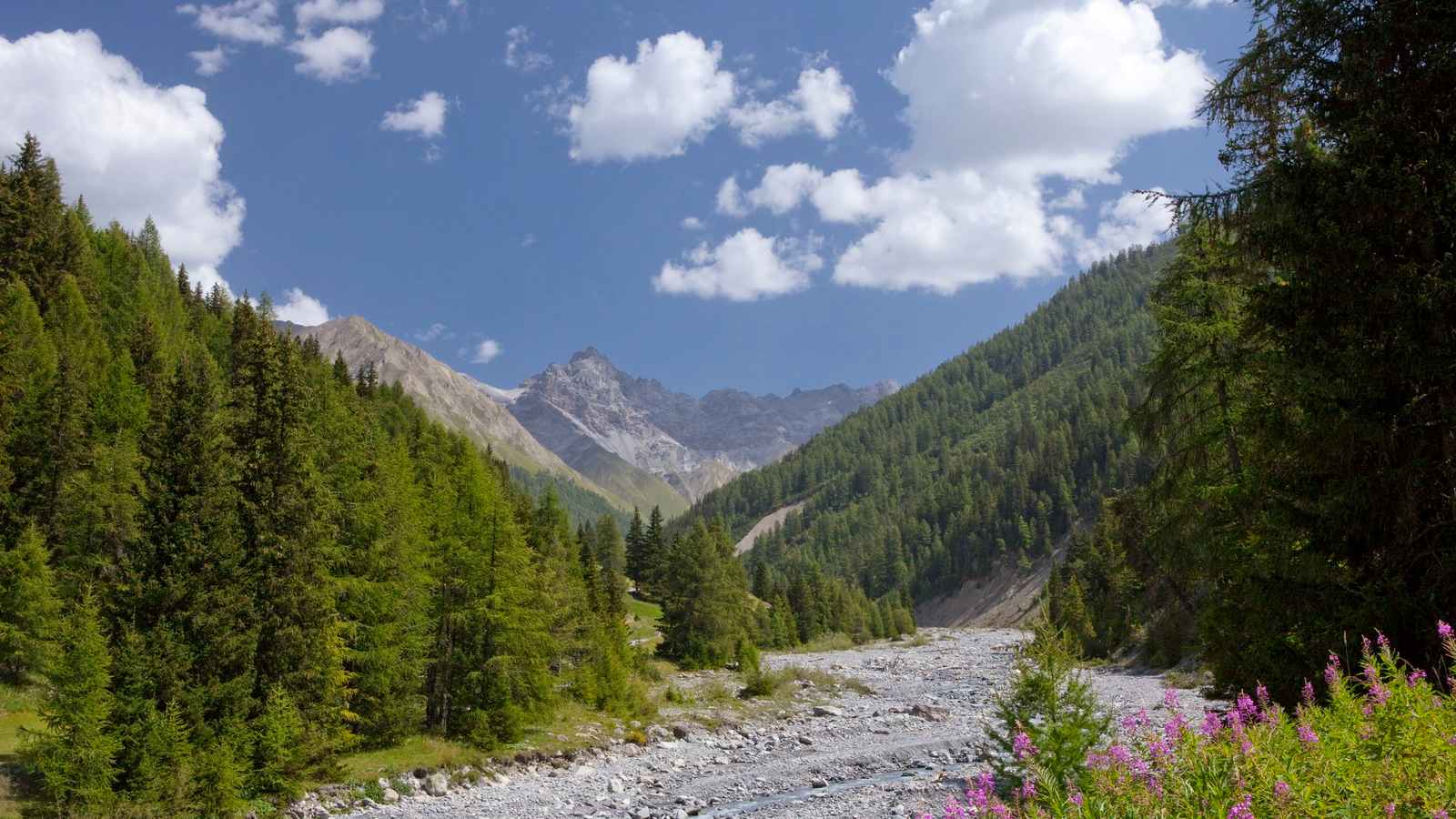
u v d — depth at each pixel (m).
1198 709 26.66
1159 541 23.22
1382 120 11.04
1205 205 13.01
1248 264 14.32
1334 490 11.41
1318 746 6.05
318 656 29.47
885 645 118.75
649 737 41.00
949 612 192.75
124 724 23.70
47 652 31.66
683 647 72.62
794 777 31.58
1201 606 20.30
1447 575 10.18
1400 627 10.56
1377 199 10.66
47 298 71.56
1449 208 10.48
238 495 28.38
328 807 27.48
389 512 37.38
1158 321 23.39
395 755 32.78
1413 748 5.62
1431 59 10.72
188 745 24.16
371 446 52.75
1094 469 196.38
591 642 49.12
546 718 39.62
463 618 37.31
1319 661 11.44
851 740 39.19
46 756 22.56
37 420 43.19
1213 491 19.48
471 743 35.72
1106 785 6.81
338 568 35.16
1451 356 10.12
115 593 25.95
